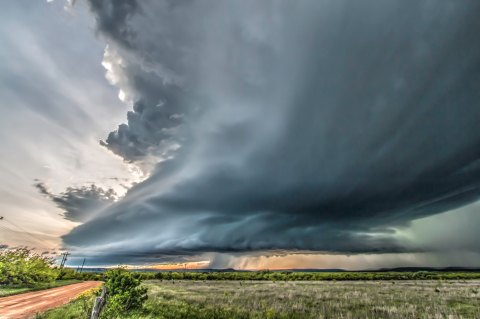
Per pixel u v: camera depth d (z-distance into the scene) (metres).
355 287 42.81
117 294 15.52
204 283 64.00
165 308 18.38
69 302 21.39
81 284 53.75
